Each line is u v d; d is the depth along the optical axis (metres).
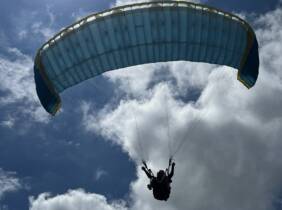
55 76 23.67
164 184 20.78
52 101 24.06
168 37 22.83
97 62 23.33
